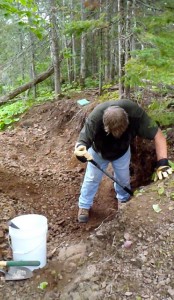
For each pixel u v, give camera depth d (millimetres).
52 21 6414
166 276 2551
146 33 3322
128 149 3773
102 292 2551
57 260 3135
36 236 2895
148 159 4348
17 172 5031
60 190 4781
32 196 4527
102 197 4594
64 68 9523
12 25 6453
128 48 3938
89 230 3869
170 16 3410
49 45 7277
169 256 2672
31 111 7215
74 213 4270
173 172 3545
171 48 3250
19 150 5977
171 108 4352
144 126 3559
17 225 3008
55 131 6516
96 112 3504
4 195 4289
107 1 4105
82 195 4016
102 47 5152
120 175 3918
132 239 2900
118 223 3100
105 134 3529
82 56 8156
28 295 2723
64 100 6980
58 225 4000
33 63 7422
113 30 4090
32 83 7430
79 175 5199
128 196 4078
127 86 4082
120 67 4074
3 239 3326
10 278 2861
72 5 7289
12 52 7543
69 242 3576
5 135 6504
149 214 3043
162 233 2844
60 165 5547
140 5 3746
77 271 2873
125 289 2533
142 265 2676
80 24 3777
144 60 3332
